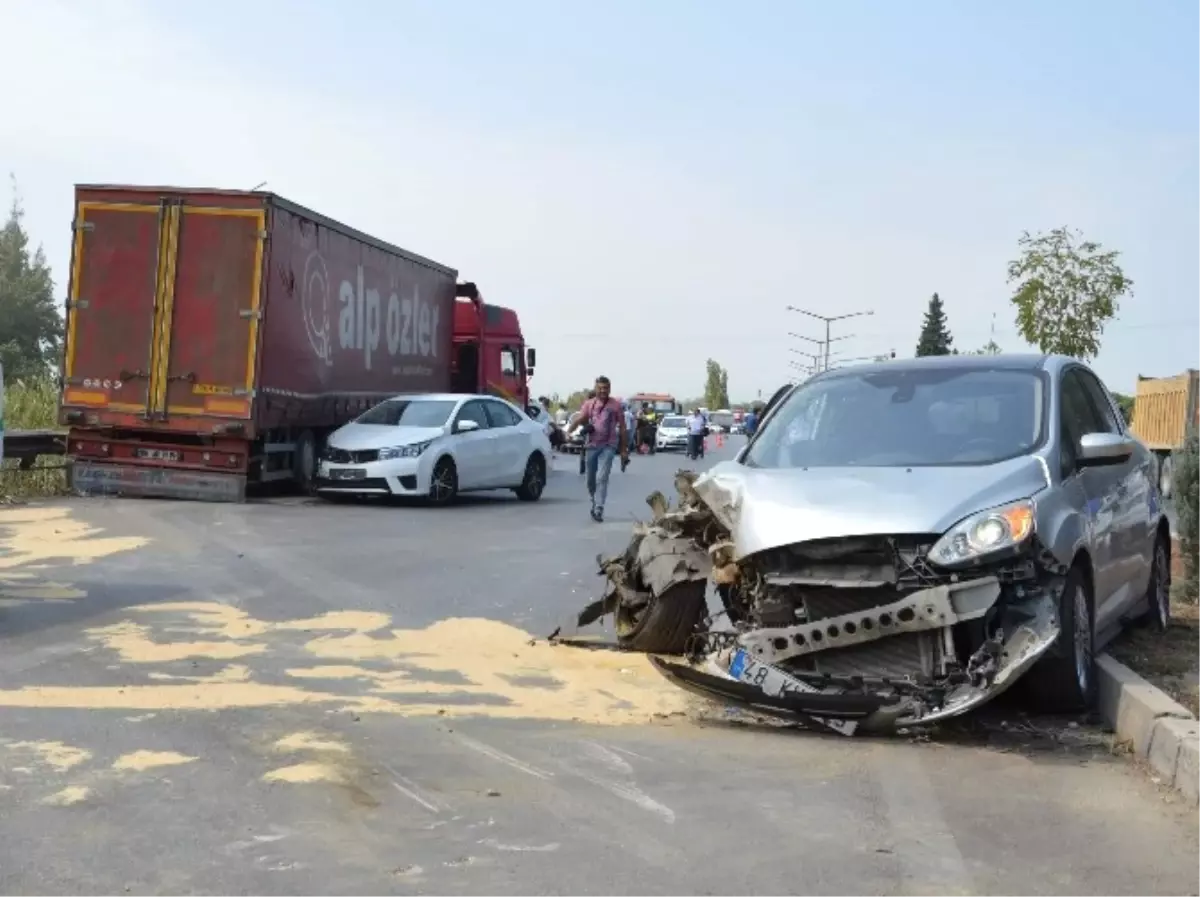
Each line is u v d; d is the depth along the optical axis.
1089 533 6.80
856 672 6.38
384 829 4.89
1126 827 5.10
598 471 17.12
